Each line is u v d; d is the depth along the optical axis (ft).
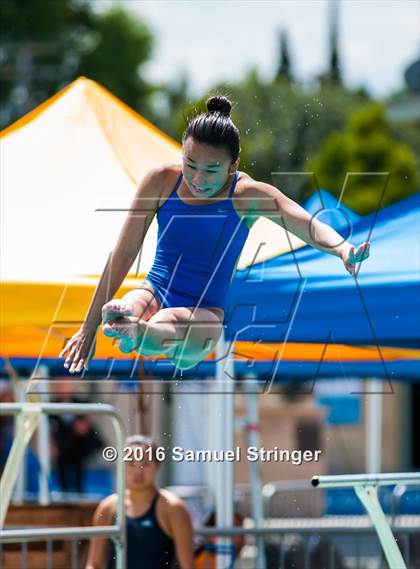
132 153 69.46
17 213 63.16
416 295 61.00
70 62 322.14
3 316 59.00
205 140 45.60
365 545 93.09
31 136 69.62
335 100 241.76
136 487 68.49
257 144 221.66
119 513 59.16
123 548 58.90
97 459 132.36
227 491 75.92
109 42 327.67
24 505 81.46
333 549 77.00
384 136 216.74
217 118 45.85
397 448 188.03
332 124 233.14
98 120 71.10
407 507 109.70
